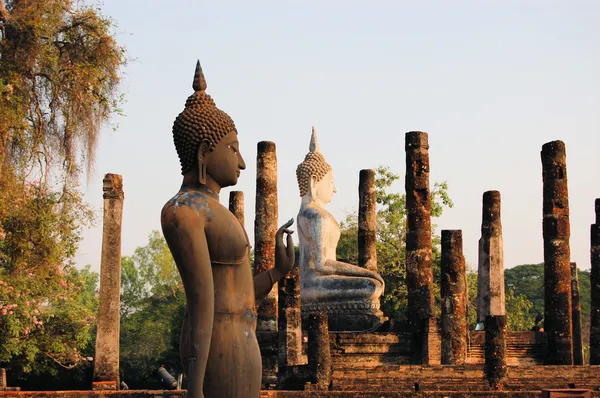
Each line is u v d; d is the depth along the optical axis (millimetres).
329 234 25359
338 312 24594
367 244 28203
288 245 8445
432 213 44406
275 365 22531
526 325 44750
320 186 25938
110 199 19938
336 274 25016
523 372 19797
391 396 17859
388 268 43531
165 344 48938
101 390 18469
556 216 25359
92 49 20594
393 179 45062
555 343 24859
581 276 66438
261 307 25281
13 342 24656
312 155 26219
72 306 28297
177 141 7871
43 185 20906
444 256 23438
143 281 59438
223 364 7438
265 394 17516
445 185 44594
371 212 28359
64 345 27547
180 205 7484
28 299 23875
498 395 18000
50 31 20016
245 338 7594
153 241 60469
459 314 23031
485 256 28188
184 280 7398
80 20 20547
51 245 22000
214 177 7848
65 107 20359
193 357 7223
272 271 8359
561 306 25016
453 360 22719
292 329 21766
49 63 20078
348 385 19281
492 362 19578
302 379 19406
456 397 17984
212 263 7598
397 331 24188
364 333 22906
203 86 8047
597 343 25266
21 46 19734
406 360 23141
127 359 45250
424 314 25031
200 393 7160
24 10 19719
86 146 20594
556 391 16469
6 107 19156
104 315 19500
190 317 7348
